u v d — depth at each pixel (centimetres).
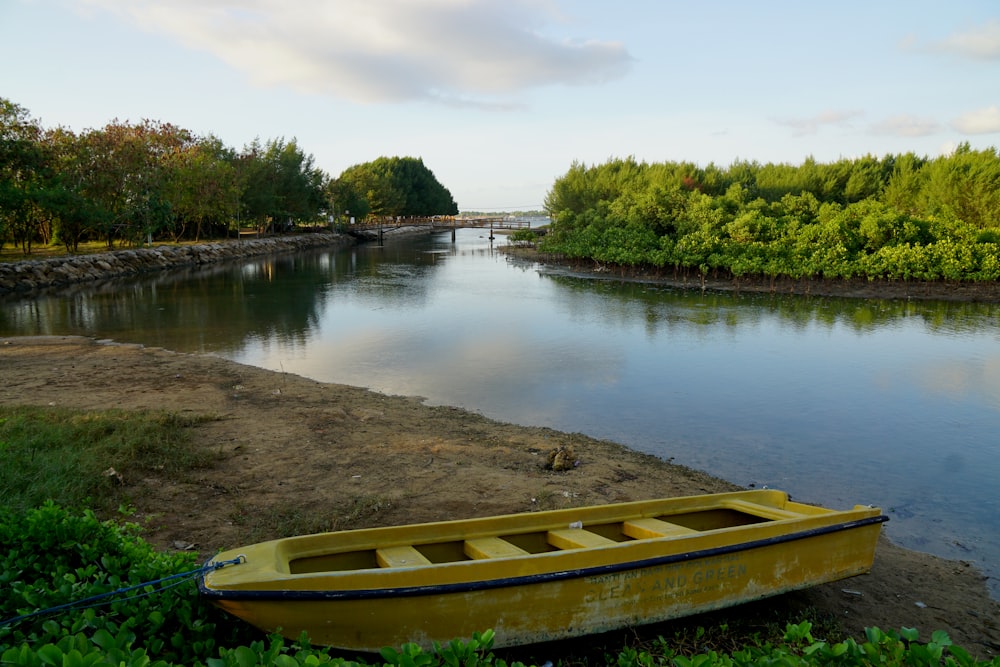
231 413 1019
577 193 5881
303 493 718
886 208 3422
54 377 1243
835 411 1188
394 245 6925
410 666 299
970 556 683
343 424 992
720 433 1066
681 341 1803
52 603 361
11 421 825
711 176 5175
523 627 410
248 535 602
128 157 3941
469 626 396
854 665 331
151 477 718
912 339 1838
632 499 751
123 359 1445
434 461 848
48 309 2380
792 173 5044
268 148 6400
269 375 1342
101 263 3444
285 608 360
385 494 723
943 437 1055
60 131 3794
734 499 605
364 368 1492
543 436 1011
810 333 1927
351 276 3659
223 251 4759
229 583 360
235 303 2562
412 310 2381
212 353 1647
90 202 3612
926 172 4038
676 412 1174
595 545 475
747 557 476
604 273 3700
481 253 5644
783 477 893
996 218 3275
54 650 261
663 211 4097
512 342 1792
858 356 1623
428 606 385
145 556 436
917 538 723
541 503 718
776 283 3036
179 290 2972
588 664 444
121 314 2277
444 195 12419
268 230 6731
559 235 4612
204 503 672
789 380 1396
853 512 529
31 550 429
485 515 683
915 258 2697
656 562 440
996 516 779
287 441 891
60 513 473
